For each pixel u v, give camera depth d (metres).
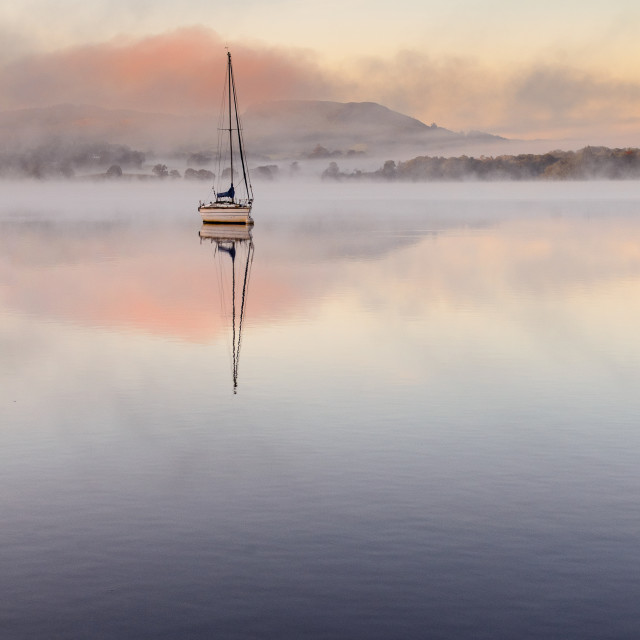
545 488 13.32
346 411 17.91
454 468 14.26
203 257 57.28
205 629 9.49
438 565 10.80
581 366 21.95
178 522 12.18
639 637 9.24
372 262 51.47
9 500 13.08
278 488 13.46
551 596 10.05
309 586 10.34
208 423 17.19
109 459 15.02
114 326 29.23
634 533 11.65
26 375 21.73
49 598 10.13
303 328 28.20
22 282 43.16
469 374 21.19
